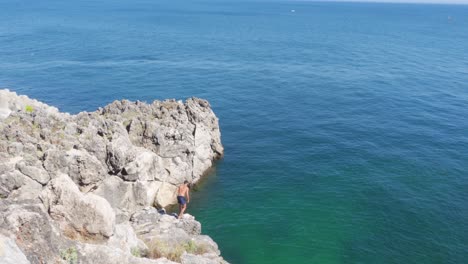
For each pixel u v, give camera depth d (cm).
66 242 1723
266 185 4447
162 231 2686
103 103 7669
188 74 9950
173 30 19125
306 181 4544
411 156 5272
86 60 11431
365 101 7944
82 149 3369
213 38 16662
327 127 6419
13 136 3353
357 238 3472
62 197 1933
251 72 10312
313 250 3300
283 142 5759
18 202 1886
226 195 4219
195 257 2314
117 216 2827
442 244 3409
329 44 15900
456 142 5828
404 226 3666
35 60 11238
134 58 11856
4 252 1342
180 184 4084
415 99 8144
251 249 3306
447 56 13788
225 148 5481
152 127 4041
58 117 3916
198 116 4706
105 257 1755
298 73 10325
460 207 4009
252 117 6869
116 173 3441
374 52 14138
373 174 4712
